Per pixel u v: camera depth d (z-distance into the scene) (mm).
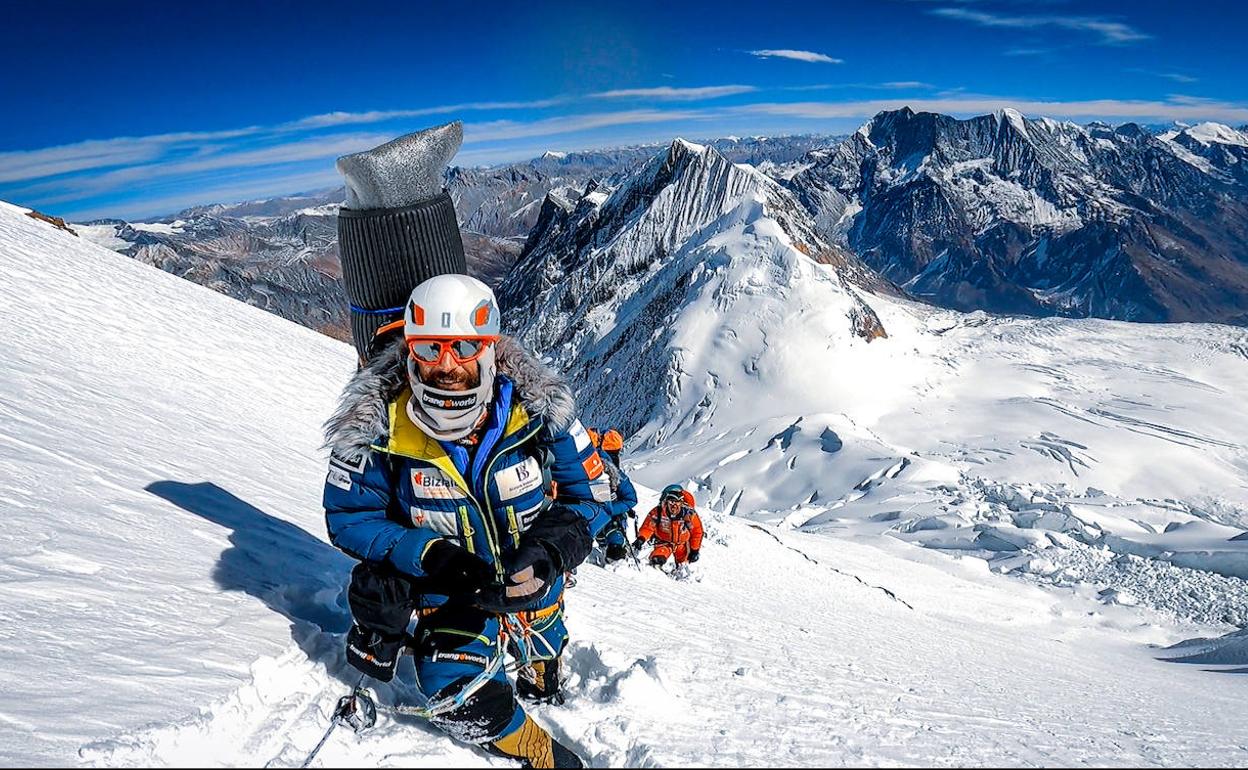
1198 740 4270
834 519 49969
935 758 2844
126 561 3176
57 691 2082
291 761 2156
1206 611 24016
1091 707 5508
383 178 3029
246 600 3096
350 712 2436
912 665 6258
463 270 3262
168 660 2434
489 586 2441
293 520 4758
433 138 3139
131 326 11367
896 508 49000
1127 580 27781
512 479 2582
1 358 6766
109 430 5656
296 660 2719
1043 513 40844
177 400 8148
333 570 3820
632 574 7734
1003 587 25953
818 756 2668
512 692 2500
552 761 2506
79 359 8266
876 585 15961
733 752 2602
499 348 2586
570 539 2576
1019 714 4426
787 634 6230
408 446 2525
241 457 6492
